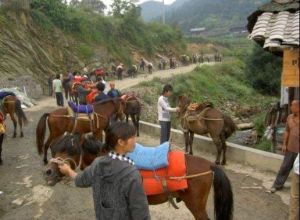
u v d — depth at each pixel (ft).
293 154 23.61
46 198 24.85
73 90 64.13
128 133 10.52
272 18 14.84
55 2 126.93
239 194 24.82
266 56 105.50
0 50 87.30
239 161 31.86
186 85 106.63
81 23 136.56
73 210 23.00
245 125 68.80
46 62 104.32
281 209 22.45
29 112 62.28
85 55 127.44
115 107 33.94
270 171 29.17
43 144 31.14
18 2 107.55
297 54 12.88
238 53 172.45
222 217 15.56
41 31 112.88
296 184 14.11
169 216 21.86
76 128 30.96
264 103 103.04
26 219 21.84
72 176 12.09
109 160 10.55
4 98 41.88
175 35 205.87
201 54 218.59
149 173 15.37
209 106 31.30
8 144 39.50
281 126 42.32
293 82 13.12
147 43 173.06
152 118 73.97
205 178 15.64
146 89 92.22
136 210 10.31
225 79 125.70
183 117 32.73
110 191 10.48
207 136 37.11
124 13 175.63
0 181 28.14
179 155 15.87
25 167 31.37
